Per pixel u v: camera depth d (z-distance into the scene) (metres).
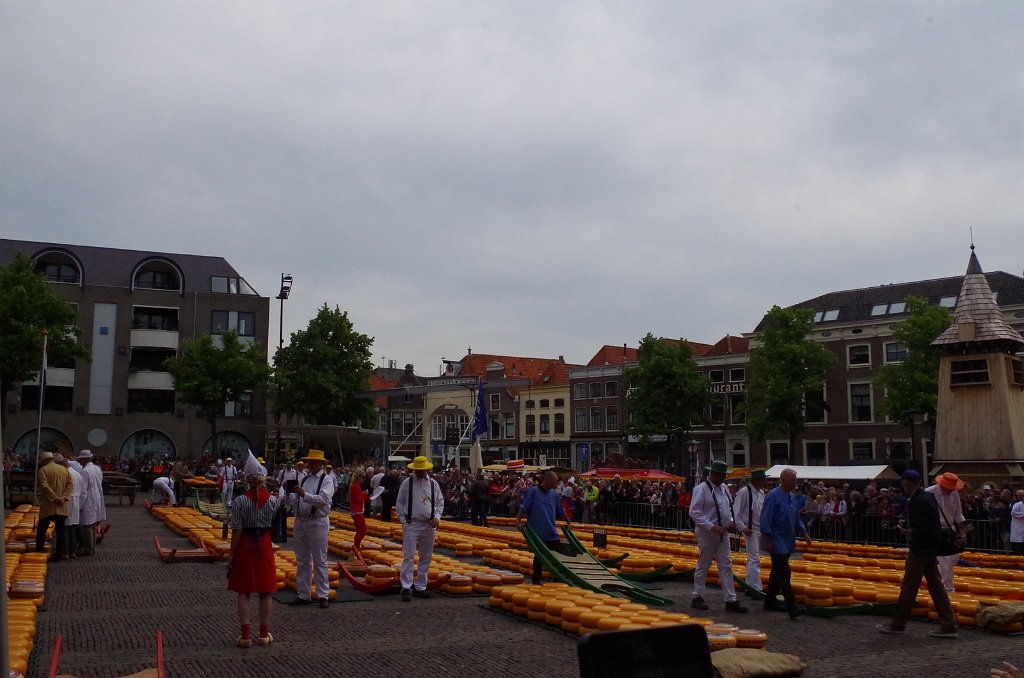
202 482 41.16
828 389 59.62
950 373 31.52
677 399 57.69
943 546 11.65
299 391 58.22
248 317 67.81
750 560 14.71
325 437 58.47
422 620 12.21
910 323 46.38
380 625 11.79
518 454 79.25
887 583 16.02
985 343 30.62
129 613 12.41
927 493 11.96
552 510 15.47
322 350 58.34
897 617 11.80
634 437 60.94
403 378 91.88
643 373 57.81
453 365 92.75
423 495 14.27
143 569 17.50
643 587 16.36
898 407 46.41
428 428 63.38
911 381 46.28
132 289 65.19
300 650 10.10
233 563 10.27
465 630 11.48
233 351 58.25
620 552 18.94
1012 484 26.89
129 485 42.66
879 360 57.78
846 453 58.31
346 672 9.05
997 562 21.42
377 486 31.16
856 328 58.91
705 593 15.66
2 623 3.41
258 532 10.34
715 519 13.55
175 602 13.45
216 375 57.69
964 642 11.24
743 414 64.31
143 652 9.82
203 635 10.89
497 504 38.41
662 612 11.02
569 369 81.25
